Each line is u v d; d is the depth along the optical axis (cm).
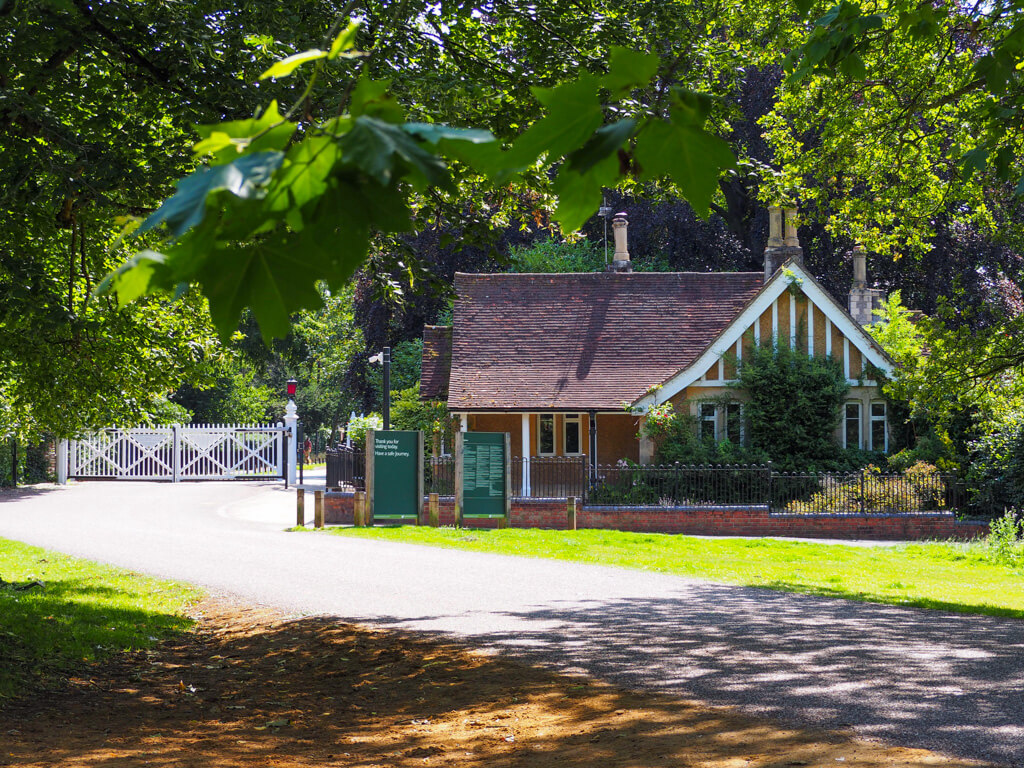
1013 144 896
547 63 1058
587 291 3344
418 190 129
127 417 1317
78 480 3575
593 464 2750
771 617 1184
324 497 2464
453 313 3362
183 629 1175
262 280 132
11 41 830
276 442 3703
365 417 3494
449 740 682
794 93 1572
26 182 866
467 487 2316
